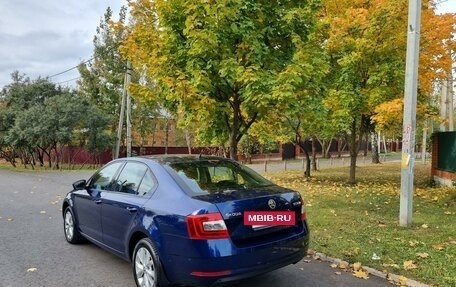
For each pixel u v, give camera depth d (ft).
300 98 28.14
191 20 24.31
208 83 25.49
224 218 13.58
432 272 17.19
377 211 31.35
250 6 25.73
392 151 240.73
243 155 127.54
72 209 22.63
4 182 59.62
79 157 119.44
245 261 13.70
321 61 28.99
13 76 111.65
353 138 53.36
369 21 43.39
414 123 25.82
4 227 27.61
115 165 19.86
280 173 76.13
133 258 16.16
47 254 21.12
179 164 16.98
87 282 17.01
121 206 17.22
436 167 52.47
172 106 30.86
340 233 24.14
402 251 20.27
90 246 22.71
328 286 16.49
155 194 15.83
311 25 28.96
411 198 25.82
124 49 31.42
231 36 25.88
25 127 93.35
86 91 117.60
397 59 45.24
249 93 24.56
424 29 43.45
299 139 63.82
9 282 16.97
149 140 161.68
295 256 15.44
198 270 13.34
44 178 65.92
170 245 14.15
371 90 45.62
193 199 14.25
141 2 31.12
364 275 17.48
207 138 32.91
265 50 26.37
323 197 39.32
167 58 27.58
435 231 24.34
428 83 45.88
